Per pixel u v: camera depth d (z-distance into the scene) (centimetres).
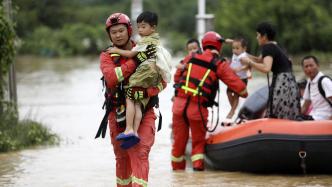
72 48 10006
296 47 7244
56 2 11219
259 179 1480
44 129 2152
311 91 1644
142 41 1149
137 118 1144
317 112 1630
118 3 14800
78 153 1883
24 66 6912
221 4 8238
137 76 1132
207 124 1662
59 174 1565
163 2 13262
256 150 1505
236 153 1547
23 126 2122
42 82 4747
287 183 1424
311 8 7231
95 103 3328
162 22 12375
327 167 1501
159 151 1925
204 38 1631
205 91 1599
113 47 1166
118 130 1174
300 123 1495
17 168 1648
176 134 1641
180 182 1457
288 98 1568
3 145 1912
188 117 1609
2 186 1430
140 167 1149
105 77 1142
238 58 1767
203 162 1630
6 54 2044
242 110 1853
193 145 1642
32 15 9988
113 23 1158
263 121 1532
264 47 1576
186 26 12250
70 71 5953
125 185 1218
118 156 1199
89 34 10375
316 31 7206
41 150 1941
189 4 12662
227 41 1767
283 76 1569
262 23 1605
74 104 3294
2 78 2088
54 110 3041
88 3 15212
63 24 11219
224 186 1402
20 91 4072
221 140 1591
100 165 1684
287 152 1479
